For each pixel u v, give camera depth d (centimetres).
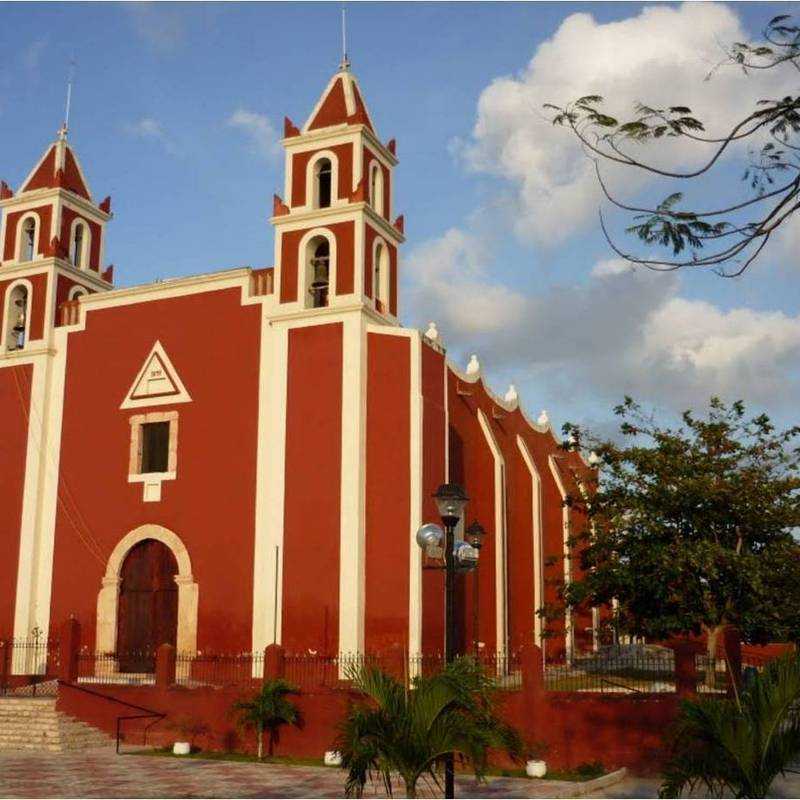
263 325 2692
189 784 1655
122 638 2683
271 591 2480
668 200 726
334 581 2420
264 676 2094
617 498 2534
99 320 2941
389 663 2305
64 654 2280
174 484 2702
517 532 3494
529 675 1845
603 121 720
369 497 2480
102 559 2744
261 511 2562
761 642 2442
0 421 2969
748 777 980
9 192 3203
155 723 2142
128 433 2805
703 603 2378
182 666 2538
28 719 2183
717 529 2461
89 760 1955
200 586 2592
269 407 2628
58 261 3039
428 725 1102
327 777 1736
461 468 3033
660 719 1741
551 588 3697
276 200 2752
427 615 2417
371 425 2527
